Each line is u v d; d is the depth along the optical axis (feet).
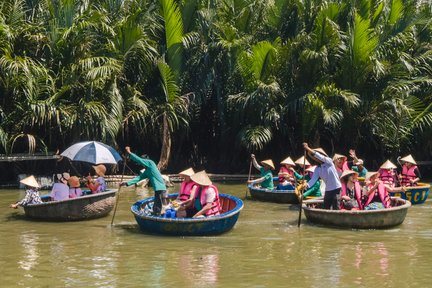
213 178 130.31
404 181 98.07
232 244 61.72
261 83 125.18
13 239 64.18
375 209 70.13
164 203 71.51
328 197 74.13
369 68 126.82
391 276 49.62
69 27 118.42
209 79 132.05
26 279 48.55
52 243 62.03
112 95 116.88
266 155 142.00
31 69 111.75
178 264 53.31
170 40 128.98
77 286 46.57
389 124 130.00
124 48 123.34
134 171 135.64
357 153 142.41
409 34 134.92
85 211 75.36
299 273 50.47
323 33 127.13
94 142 79.87
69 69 116.98
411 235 66.80
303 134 127.95
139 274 49.98
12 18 115.03
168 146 128.06
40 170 122.52
